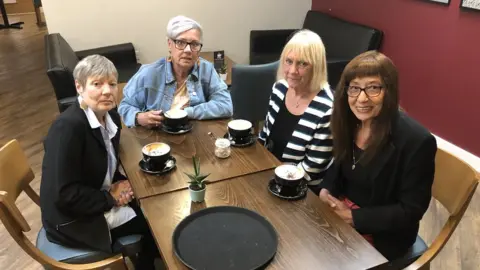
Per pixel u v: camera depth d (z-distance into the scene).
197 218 1.31
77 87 1.51
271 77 2.61
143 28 4.31
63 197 1.44
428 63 3.37
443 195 1.52
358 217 1.49
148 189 1.47
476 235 2.42
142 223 1.74
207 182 1.52
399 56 3.67
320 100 1.80
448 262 2.20
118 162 1.74
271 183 1.50
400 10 3.56
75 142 1.47
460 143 3.21
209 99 2.18
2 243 2.32
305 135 1.83
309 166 1.83
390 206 1.50
